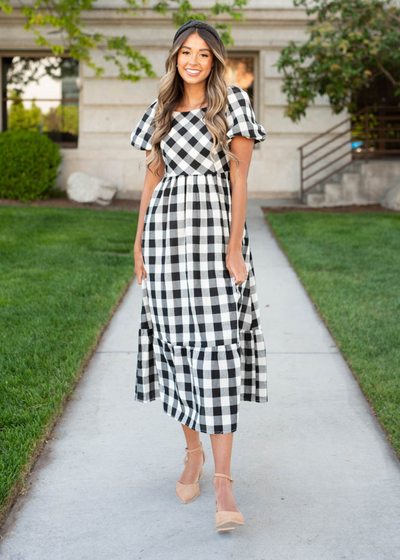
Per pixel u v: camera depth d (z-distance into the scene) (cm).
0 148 1116
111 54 1250
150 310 230
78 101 1293
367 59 1000
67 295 497
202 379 212
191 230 212
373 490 242
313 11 982
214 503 235
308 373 365
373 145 1355
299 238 762
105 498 237
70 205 1127
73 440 282
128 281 557
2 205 1069
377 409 308
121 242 731
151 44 1240
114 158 1278
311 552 204
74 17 1051
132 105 1267
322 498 237
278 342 420
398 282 552
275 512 228
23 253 652
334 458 268
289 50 974
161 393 237
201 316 213
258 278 596
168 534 214
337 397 331
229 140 212
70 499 236
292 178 1288
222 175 219
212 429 211
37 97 1296
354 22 936
